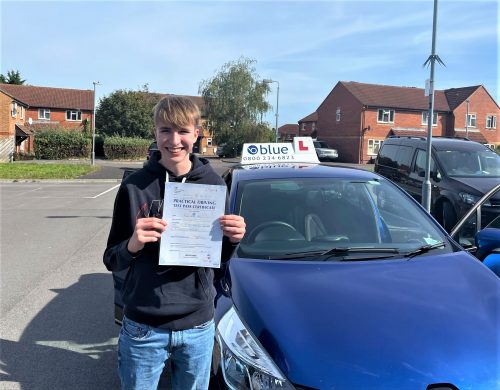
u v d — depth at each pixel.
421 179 9.38
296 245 3.22
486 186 8.06
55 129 42.47
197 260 2.00
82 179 22.19
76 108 55.97
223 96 48.59
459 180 8.41
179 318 2.02
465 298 2.55
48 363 3.79
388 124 44.81
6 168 27.81
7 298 5.34
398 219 3.55
